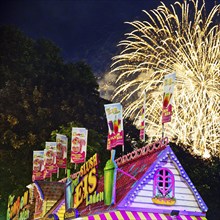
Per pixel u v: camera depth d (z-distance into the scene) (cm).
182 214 2570
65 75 7775
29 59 7800
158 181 2577
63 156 3738
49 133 6656
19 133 6606
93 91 7869
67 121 6888
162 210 2550
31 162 6359
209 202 7044
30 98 6925
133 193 2527
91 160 2738
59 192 3869
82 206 2942
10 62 7631
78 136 3278
